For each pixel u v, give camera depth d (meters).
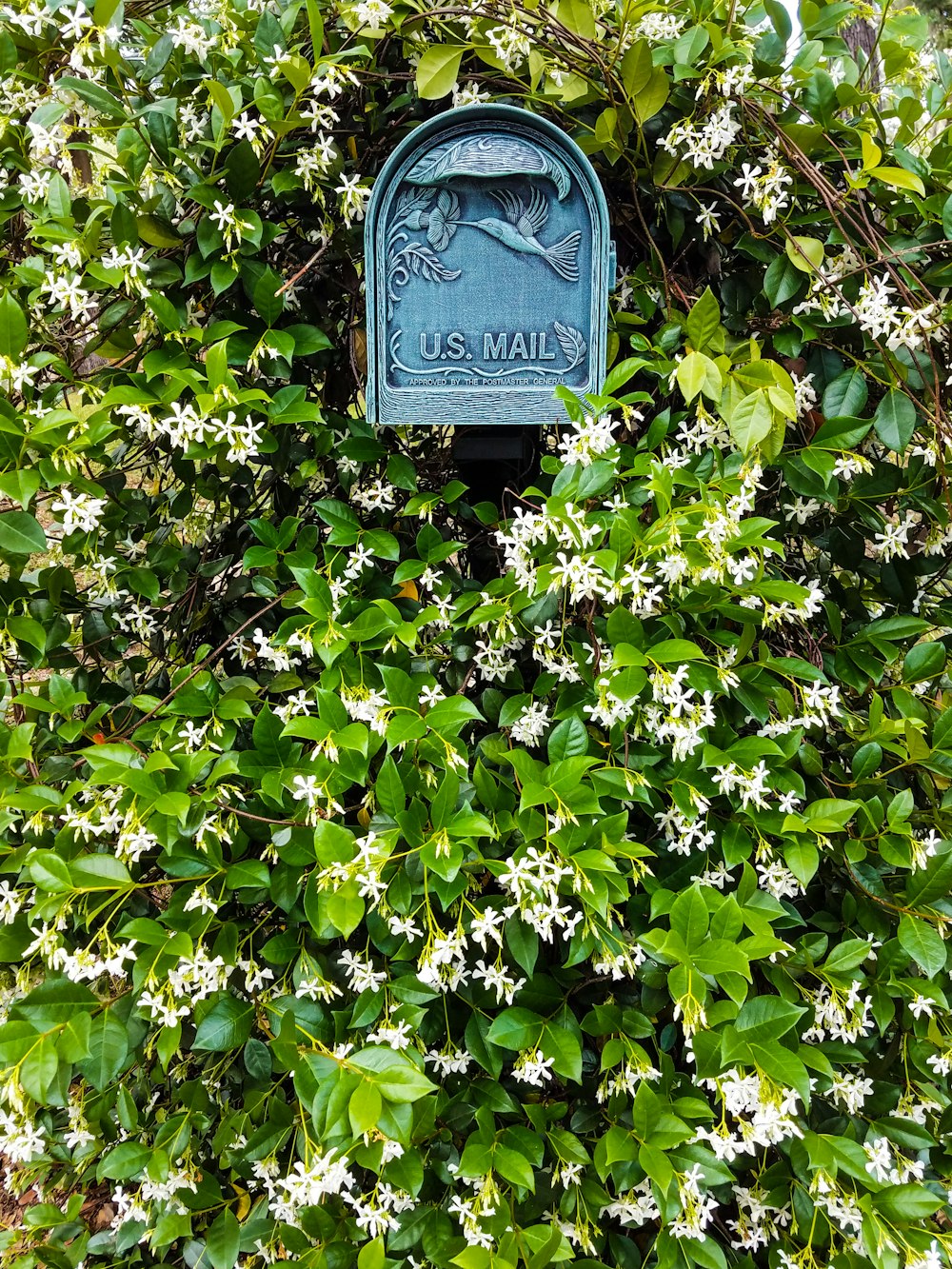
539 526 1.28
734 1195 1.55
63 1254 1.57
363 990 1.30
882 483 1.61
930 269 1.54
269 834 1.41
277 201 1.62
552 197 1.41
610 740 1.34
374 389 1.46
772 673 1.56
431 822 1.21
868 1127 1.46
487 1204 1.25
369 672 1.45
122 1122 1.44
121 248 1.40
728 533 1.28
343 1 1.51
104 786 1.40
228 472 1.59
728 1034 1.15
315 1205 1.29
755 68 1.51
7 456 1.34
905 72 1.76
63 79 1.36
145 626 1.83
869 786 1.53
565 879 1.24
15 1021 1.18
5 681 1.52
